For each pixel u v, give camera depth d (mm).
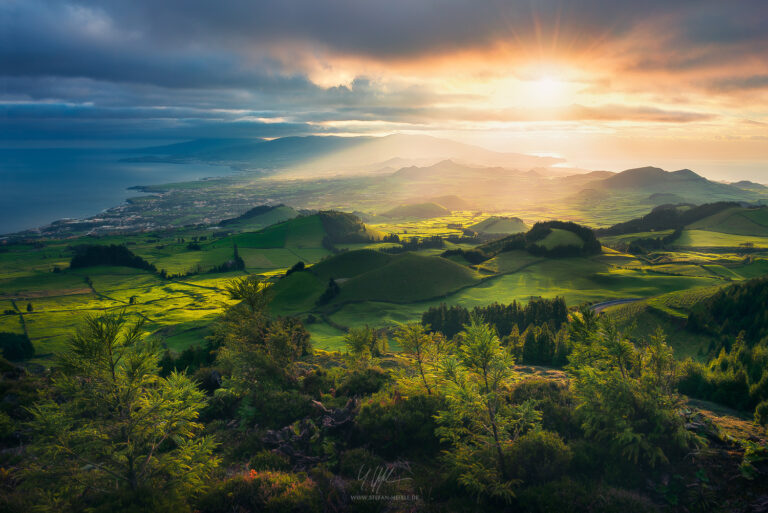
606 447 21922
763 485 18469
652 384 23172
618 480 20172
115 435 17531
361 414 26625
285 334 38062
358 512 18922
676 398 23344
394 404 27453
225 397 31750
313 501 18625
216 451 25203
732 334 86188
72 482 16609
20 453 21812
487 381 22719
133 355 18062
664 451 21016
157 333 146750
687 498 18609
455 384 23203
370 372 37312
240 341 37656
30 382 32031
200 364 57562
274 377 34750
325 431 26438
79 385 17500
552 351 65125
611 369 24734
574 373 28500
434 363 29578
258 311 38469
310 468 22625
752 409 31016
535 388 30109
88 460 17203
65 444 16625
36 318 178875
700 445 21469
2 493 17766
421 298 173875
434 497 20422
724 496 18391
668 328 99062
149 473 18234
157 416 18203
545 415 25891
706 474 19641
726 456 20609
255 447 24984
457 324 120625
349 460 23016
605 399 22969
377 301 171500
